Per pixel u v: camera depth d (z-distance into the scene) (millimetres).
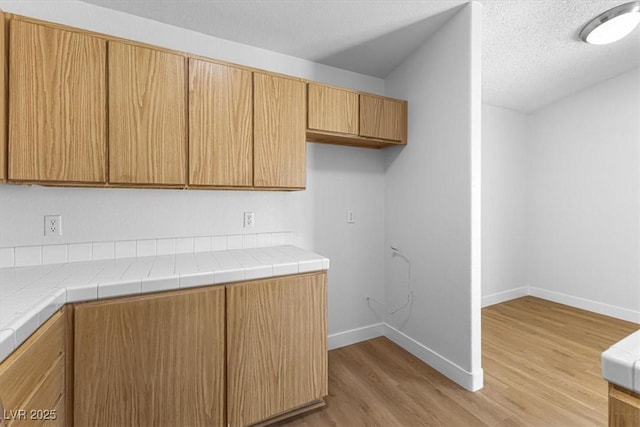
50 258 1621
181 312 1396
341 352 2480
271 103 1867
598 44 2283
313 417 1725
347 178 2602
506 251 3660
